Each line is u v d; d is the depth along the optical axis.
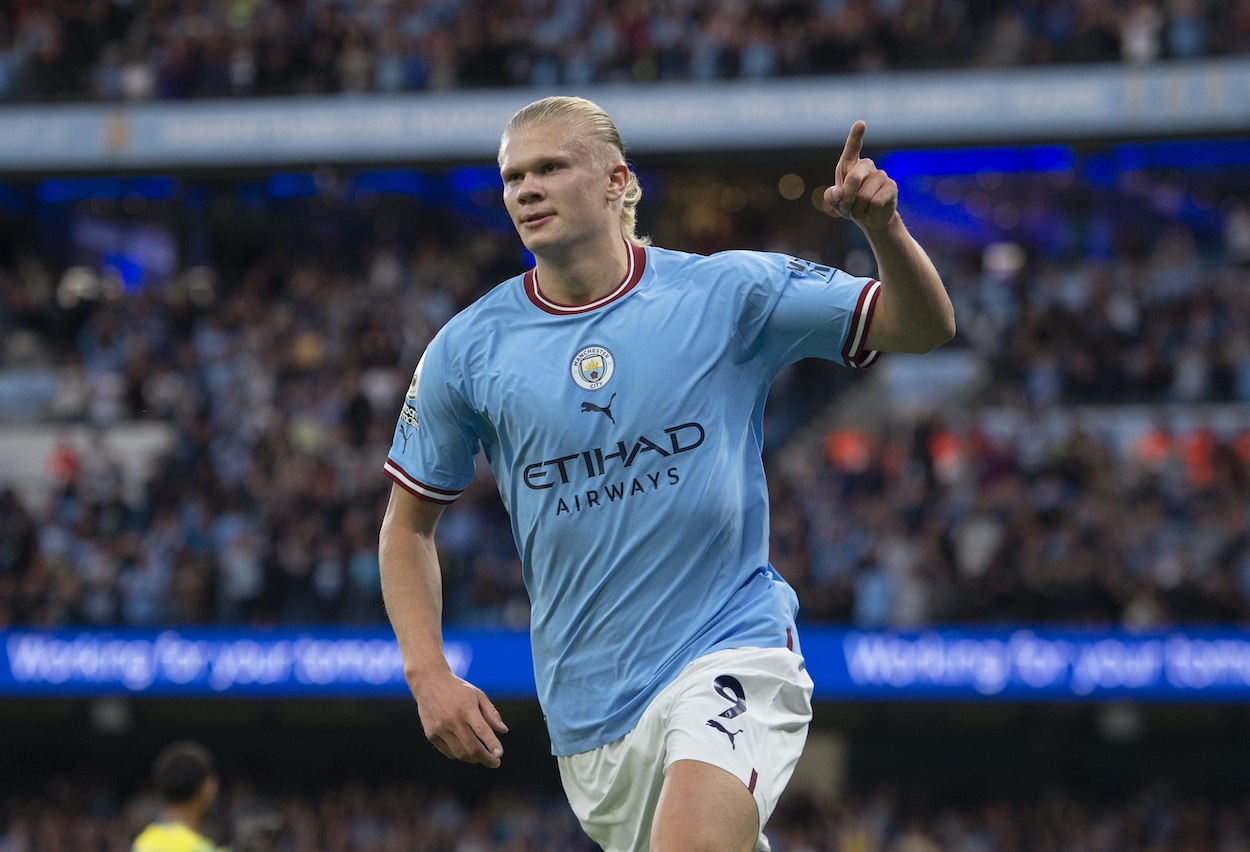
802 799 15.77
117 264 22.98
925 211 21.28
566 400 2.97
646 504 2.95
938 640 14.02
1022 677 13.84
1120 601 13.78
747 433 3.07
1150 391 17.00
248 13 20.48
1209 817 16.48
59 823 17.48
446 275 20.62
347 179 22.61
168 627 15.41
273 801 17.41
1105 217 20.81
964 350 18.67
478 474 15.95
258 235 23.11
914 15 18.84
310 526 15.74
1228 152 19.95
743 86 18.95
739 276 3.03
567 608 3.04
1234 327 17.42
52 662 15.60
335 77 20.00
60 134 20.19
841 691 14.22
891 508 15.09
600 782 3.05
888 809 15.76
